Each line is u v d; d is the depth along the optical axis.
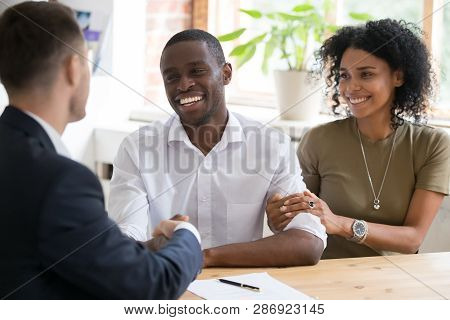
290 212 1.98
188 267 1.23
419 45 2.30
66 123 1.22
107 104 3.56
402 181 2.29
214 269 1.79
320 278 1.72
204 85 1.97
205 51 1.97
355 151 2.34
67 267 1.09
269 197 2.14
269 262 1.82
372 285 1.67
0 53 1.15
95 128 3.46
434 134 2.31
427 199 2.26
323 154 2.38
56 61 1.15
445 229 2.57
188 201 2.12
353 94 2.28
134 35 3.63
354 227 2.14
